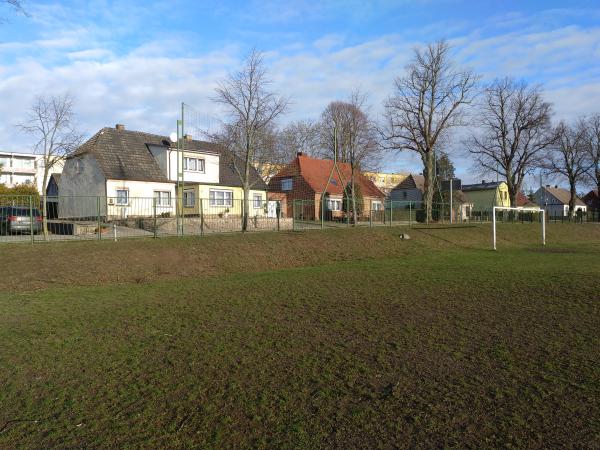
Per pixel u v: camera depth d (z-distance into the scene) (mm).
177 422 4617
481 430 4352
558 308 9258
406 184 65812
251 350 6801
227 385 5500
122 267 15023
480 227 32625
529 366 5969
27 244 16344
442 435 4270
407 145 37469
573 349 6621
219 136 26188
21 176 76562
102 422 4645
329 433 4344
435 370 5891
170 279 14484
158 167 33469
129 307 10000
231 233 21344
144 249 16703
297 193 47688
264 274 15336
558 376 5605
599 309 9070
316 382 5547
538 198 90312
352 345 6977
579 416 4574
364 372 5848
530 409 4754
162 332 7879
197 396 5211
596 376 5570
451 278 13414
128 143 33625
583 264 16719
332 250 20984
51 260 14656
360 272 15281
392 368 5973
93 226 21844
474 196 65875
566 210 87438
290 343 7117
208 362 6312
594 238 37719
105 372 6016
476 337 7316
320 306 9773
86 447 4172
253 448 4109
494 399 5004
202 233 20734
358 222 33062
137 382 5652
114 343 7285
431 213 37062
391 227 28031
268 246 19562
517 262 17812
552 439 4160
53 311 9648
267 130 28688
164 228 23219
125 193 30672
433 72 36188
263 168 46375
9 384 5660
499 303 9828
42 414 4848
